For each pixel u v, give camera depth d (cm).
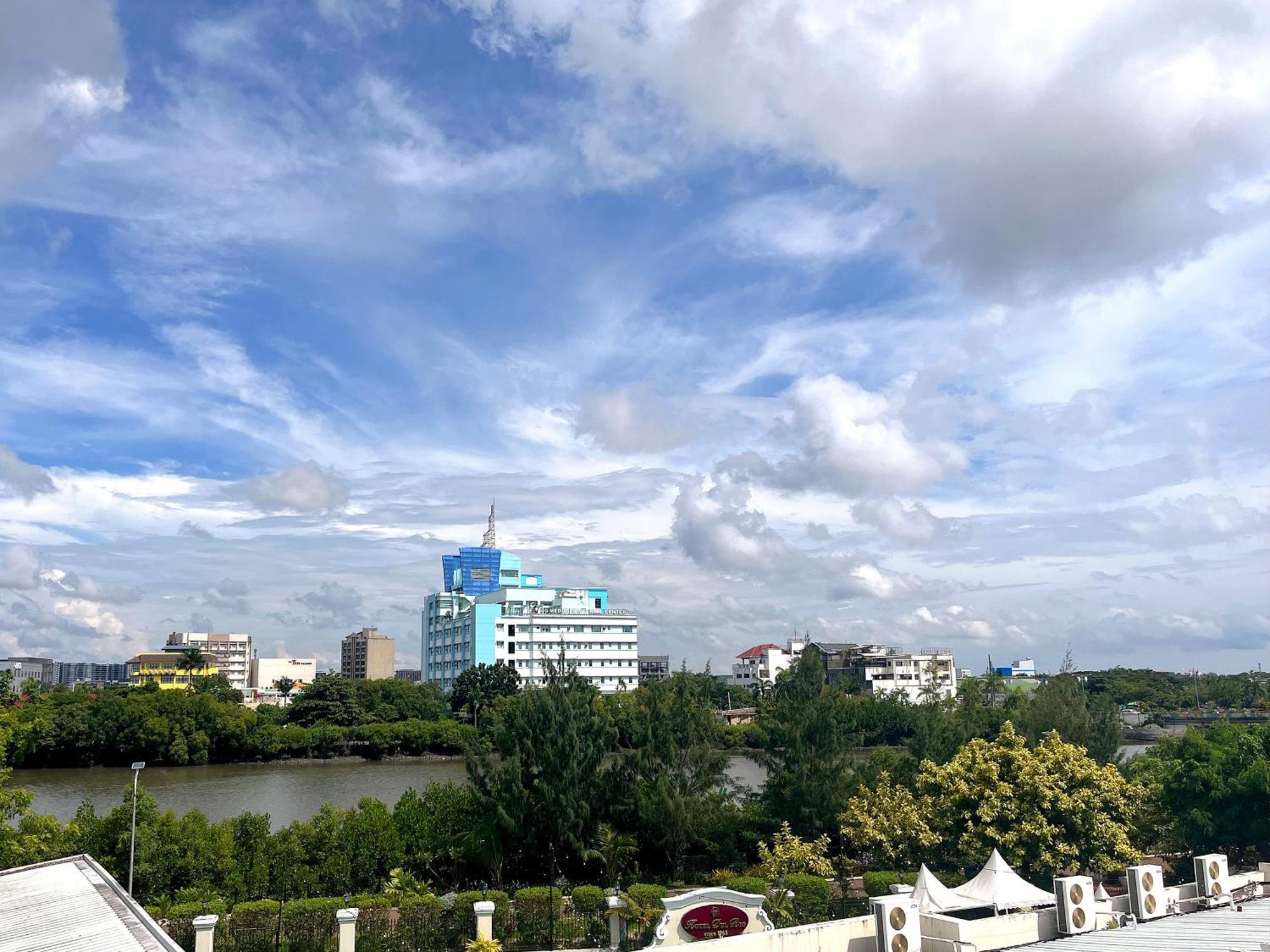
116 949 1733
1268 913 2303
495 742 4638
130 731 11238
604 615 17788
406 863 4034
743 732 5478
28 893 2289
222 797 8281
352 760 12488
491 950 2789
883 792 4306
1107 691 17312
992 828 3716
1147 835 4188
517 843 4094
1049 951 2009
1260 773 3709
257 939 3139
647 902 3500
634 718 4738
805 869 3984
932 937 2239
